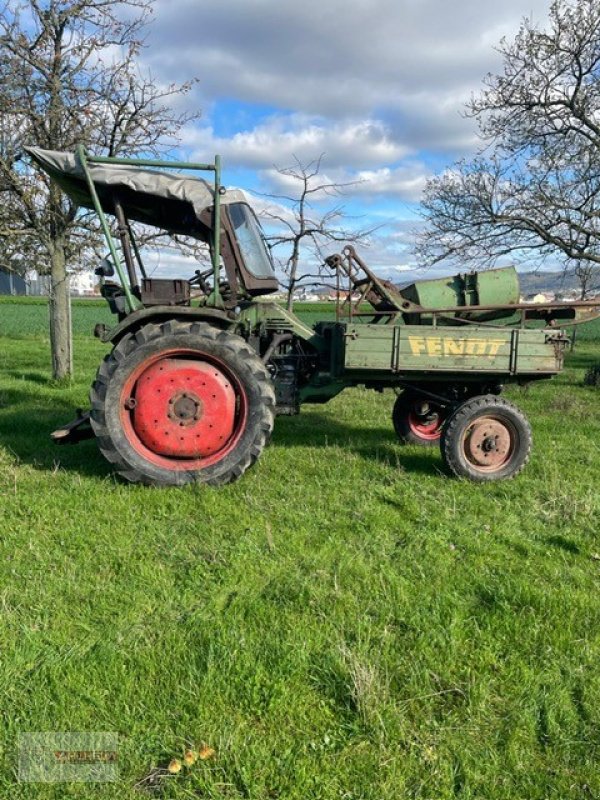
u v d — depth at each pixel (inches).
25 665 96.4
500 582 127.3
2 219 363.9
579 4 487.8
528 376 203.3
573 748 83.4
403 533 153.0
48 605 113.9
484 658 101.3
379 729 84.4
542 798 75.8
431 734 85.2
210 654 97.7
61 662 96.6
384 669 96.3
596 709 90.4
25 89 327.0
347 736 84.3
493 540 150.1
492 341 195.8
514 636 107.6
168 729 83.7
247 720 86.9
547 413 322.0
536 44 498.0
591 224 512.7
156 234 371.6
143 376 181.6
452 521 161.2
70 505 163.9
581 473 207.9
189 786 75.2
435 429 251.3
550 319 215.3
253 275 200.8
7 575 125.3
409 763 79.7
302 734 84.6
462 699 92.0
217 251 187.6
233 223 197.0
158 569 129.0
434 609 114.5
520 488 191.3
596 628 110.7
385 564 133.6
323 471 201.2
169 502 167.9
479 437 197.5
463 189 531.5
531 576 131.3
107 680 92.7
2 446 225.5
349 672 92.5
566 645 105.6
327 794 74.9
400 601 117.9
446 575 129.9
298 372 213.6
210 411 181.6
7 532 146.9
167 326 180.4
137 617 110.7
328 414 307.6
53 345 387.2
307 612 112.8
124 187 185.5
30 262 405.4
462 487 189.8
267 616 110.9
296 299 397.1
